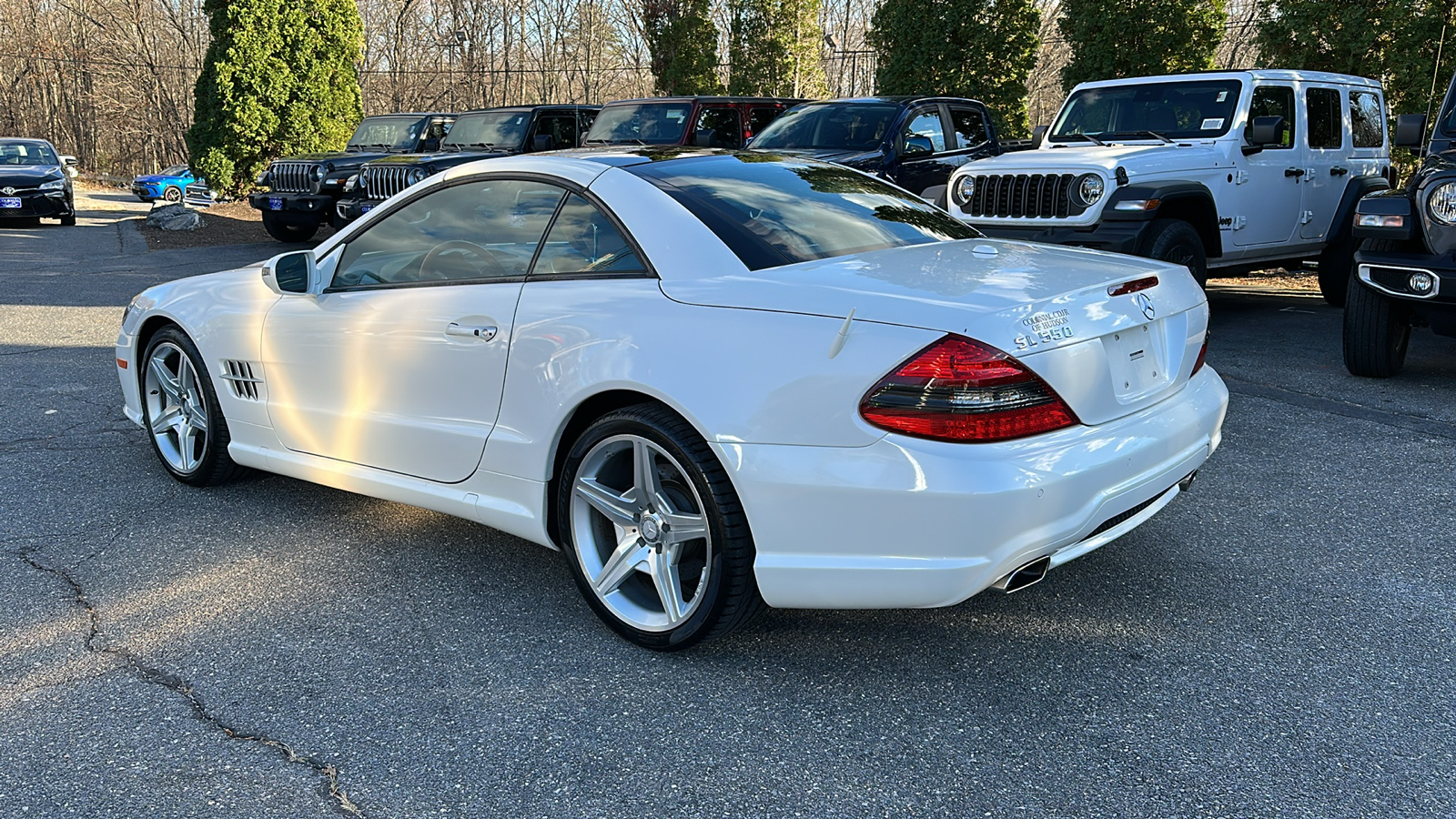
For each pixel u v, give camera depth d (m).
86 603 3.42
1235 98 8.09
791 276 2.84
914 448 2.49
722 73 33.16
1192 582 3.48
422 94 53.72
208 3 22.11
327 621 3.29
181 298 4.48
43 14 64.19
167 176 33.69
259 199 15.66
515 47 50.72
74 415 5.77
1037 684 2.83
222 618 3.31
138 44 61.75
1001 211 7.68
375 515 4.26
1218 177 7.73
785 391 2.64
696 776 2.45
